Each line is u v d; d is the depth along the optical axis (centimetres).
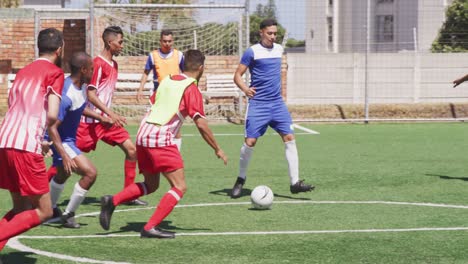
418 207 925
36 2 3316
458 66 2447
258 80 1008
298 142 1708
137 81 2217
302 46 3450
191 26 2367
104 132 946
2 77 2164
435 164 1338
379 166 1312
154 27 2336
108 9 2198
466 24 2783
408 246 709
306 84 2428
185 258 664
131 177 974
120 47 951
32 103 600
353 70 2431
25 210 640
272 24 1005
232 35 2359
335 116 2245
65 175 829
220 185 1116
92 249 698
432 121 2233
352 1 4166
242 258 664
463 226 805
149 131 738
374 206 933
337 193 1038
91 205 954
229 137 1822
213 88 2239
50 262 647
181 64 1290
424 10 3384
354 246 710
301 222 831
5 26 2256
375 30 4112
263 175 1221
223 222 834
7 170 607
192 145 1650
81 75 786
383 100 2453
